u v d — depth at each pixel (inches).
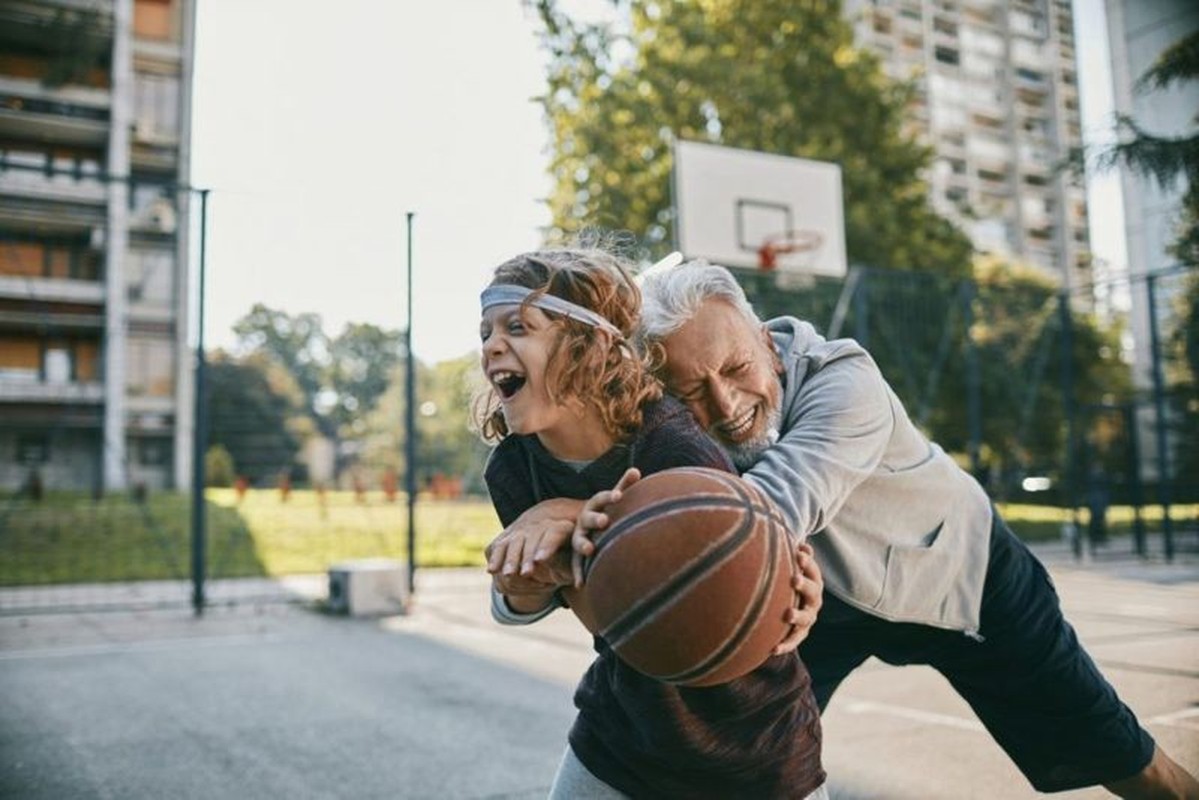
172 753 164.6
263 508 786.8
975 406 575.2
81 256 1122.0
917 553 73.5
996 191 2386.8
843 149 856.3
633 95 824.3
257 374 1206.3
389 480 874.1
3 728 184.2
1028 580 82.0
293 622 346.9
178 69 1176.2
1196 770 129.0
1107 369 1062.4
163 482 1140.5
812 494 59.8
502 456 60.8
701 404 64.8
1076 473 631.8
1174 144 450.6
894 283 759.1
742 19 874.8
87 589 446.0
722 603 44.3
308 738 174.1
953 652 82.8
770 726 53.5
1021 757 86.5
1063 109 2447.1
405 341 398.6
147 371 1146.7
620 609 44.9
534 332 51.9
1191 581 432.1
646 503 45.9
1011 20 2434.8
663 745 51.6
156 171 1156.5
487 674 238.5
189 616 363.6
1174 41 505.0
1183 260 529.0
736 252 578.2
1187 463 668.1
